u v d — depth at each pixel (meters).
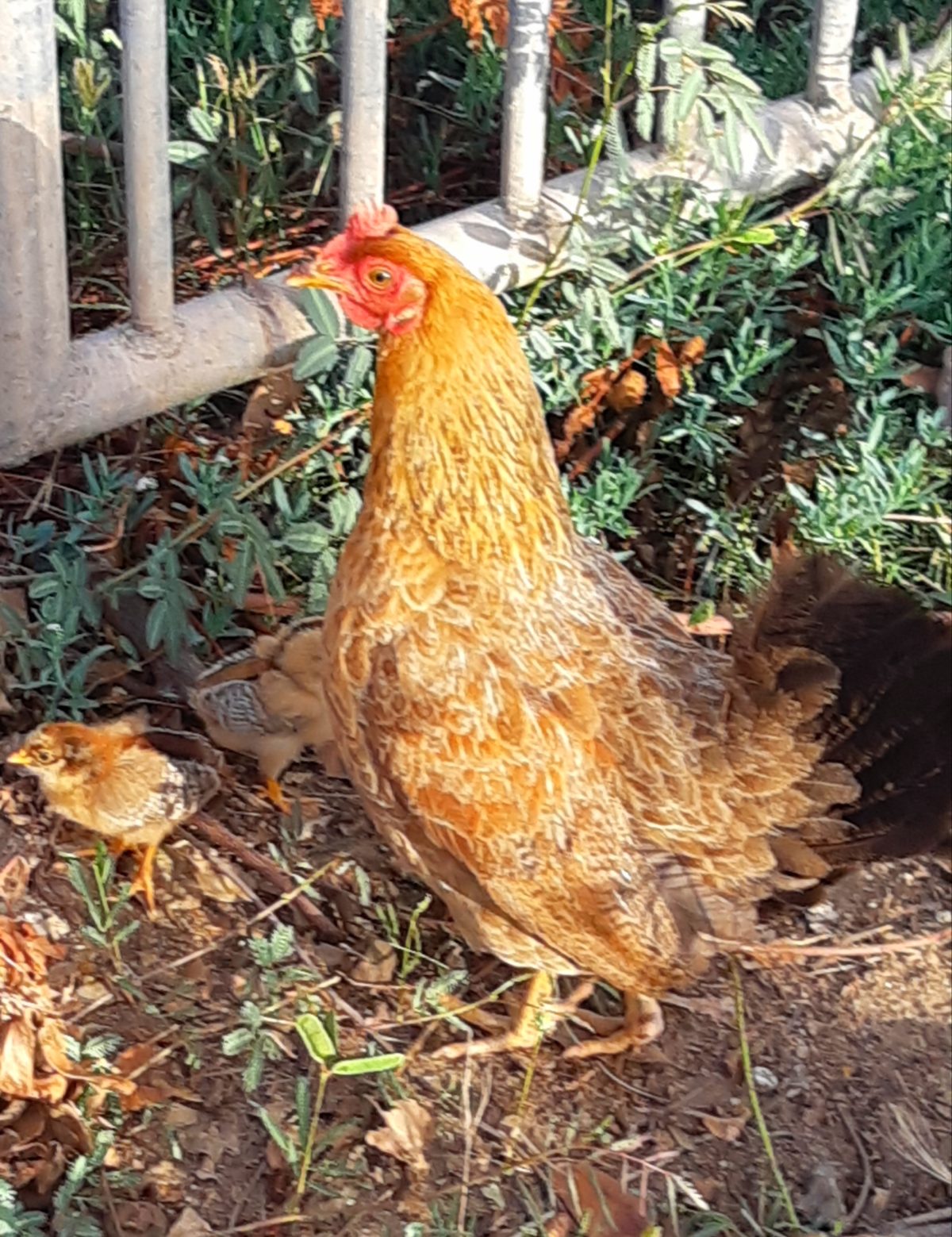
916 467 1.34
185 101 1.46
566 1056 1.17
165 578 1.23
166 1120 1.11
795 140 1.50
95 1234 1.05
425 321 1.07
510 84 1.35
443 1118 1.14
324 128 1.48
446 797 1.08
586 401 1.38
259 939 1.12
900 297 1.42
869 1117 1.18
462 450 1.07
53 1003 1.13
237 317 1.31
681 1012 1.21
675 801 1.10
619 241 1.39
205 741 1.22
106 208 1.48
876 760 1.11
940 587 1.36
